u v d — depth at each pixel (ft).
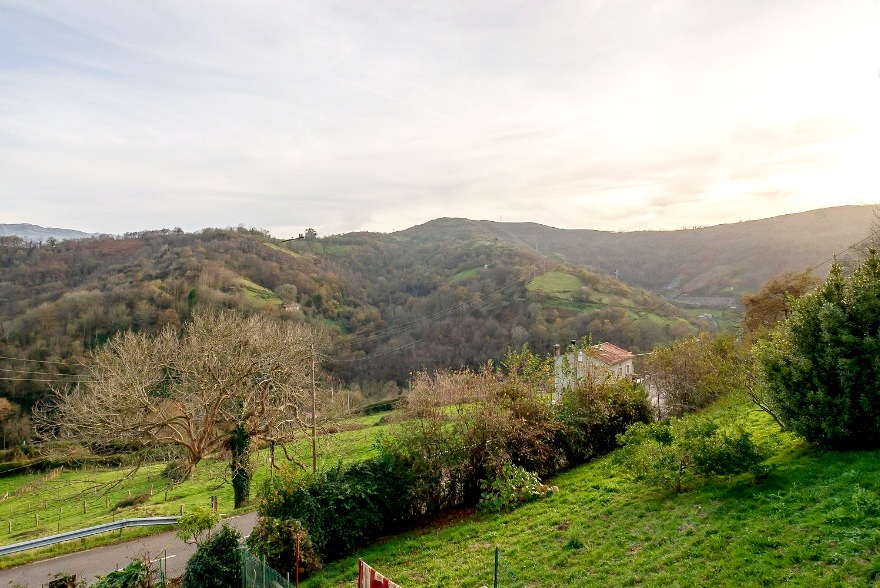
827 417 38.93
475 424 57.72
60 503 118.01
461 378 61.98
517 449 58.39
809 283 117.50
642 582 29.01
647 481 44.75
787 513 31.76
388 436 58.49
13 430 143.64
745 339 92.84
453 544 44.98
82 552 66.64
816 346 40.73
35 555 65.00
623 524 38.60
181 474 92.63
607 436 68.90
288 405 93.20
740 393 65.10
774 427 53.93
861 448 38.45
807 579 24.53
